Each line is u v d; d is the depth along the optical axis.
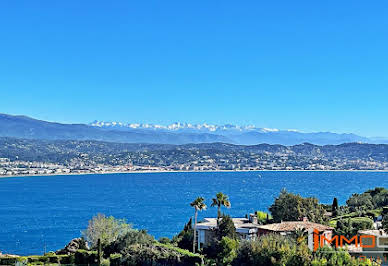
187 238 98.94
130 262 81.44
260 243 73.94
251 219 113.38
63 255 89.38
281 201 116.50
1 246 163.88
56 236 186.12
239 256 74.75
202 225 100.12
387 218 92.06
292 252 69.88
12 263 86.88
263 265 70.44
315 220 113.12
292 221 103.62
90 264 87.19
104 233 108.69
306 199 117.69
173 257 81.25
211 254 87.56
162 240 104.06
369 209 144.25
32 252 153.00
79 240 106.38
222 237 85.50
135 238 90.88
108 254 90.44
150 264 80.75
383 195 155.00
